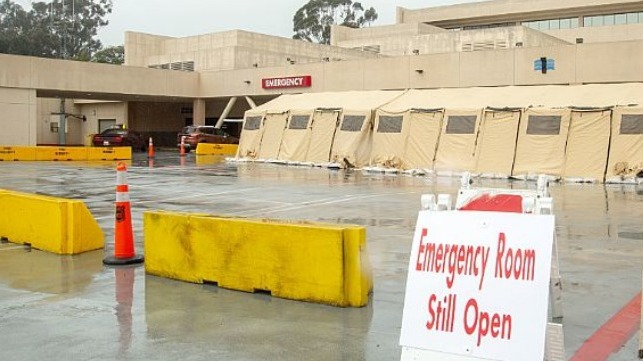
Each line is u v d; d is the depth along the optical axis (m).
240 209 13.62
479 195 5.17
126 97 45.09
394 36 62.91
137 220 11.96
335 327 5.80
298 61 53.50
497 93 26.62
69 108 56.19
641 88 24.03
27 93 38.44
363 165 27.36
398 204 14.52
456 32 50.44
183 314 6.23
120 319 6.07
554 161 22.67
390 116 26.73
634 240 10.11
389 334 5.61
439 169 24.75
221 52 49.53
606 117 22.20
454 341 3.97
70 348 5.28
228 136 42.78
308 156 29.08
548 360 3.99
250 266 6.96
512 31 47.31
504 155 23.56
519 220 4.01
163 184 19.20
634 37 70.38
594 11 73.94
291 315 6.18
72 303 6.62
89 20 97.69
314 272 6.55
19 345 5.36
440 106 25.84
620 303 6.52
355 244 6.43
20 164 28.97
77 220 9.09
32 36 90.50
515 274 3.92
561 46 29.25
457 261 4.10
